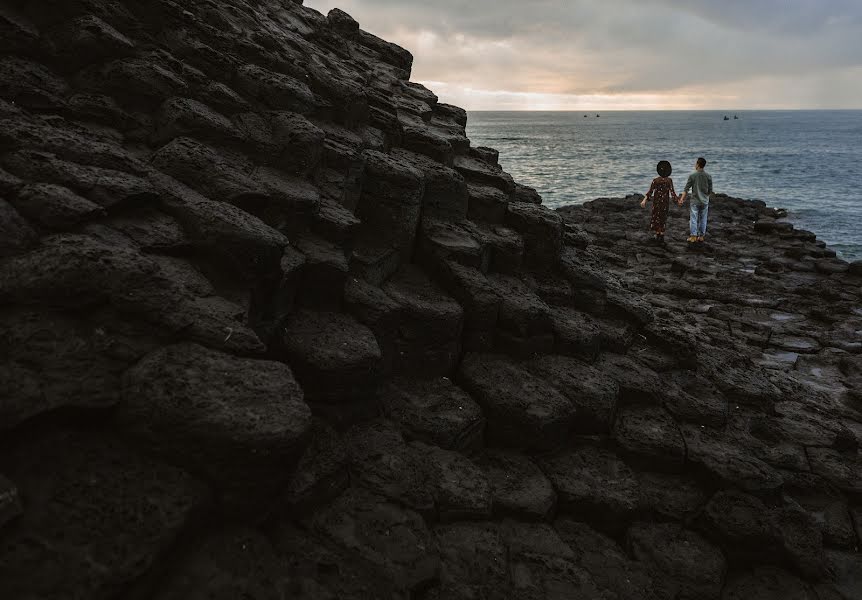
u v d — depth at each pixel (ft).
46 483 8.38
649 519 16.08
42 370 9.07
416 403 16.35
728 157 234.17
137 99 15.52
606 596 12.52
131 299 10.34
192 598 8.52
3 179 10.63
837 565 16.01
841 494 18.81
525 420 16.48
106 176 12.08
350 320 15.79
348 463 13.21
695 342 23.58
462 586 11.75
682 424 19.40
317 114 20.67
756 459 17.81
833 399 25.18
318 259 15.31
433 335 17.52
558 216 24.36
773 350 31.12
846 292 41.45
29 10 15.01
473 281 19.08
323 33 29.25
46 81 14.21
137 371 9.69
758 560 15.23
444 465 14.52
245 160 16.26
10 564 7.32
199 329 10.68
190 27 18.06
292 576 9.93
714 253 52.95
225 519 9.82
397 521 12.26
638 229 63.82
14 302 9.55
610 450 17.85
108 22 16.21
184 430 9.30
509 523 14.38
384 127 23.65
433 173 21.31
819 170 168.45
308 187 16.58
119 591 7.73
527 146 322.34
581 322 21.47
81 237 10.64
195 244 12.54
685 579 14.25
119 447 9.37
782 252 53.06
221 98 16.93
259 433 9.49
